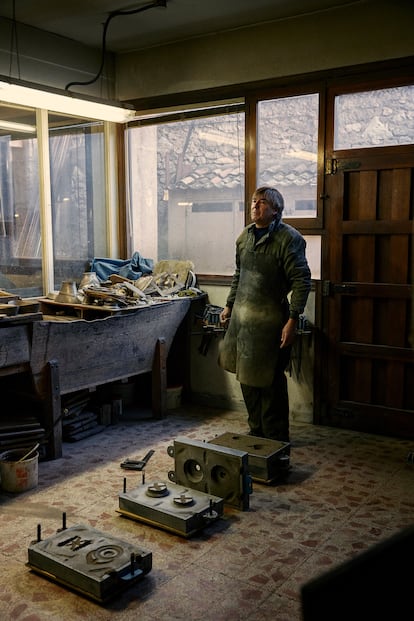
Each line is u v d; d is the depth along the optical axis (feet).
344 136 13.28
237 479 9.51
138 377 16.21
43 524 9.11
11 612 6.97
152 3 12.60
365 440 13.06
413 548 1.87
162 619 6.84
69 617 6.87
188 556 8.18
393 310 12.90
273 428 12.35
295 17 13.41
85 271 16.20
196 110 15.26
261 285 11.98
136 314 13.42
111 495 10.18
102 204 16.57
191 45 14.94
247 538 8.68
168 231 16.53
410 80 12.25
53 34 14.46
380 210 12.85
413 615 1.80
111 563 7.41
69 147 15.42
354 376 13.65
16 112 13.97
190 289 15.30
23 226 14.44
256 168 14.52
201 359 15.85
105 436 13.39
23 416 11.94
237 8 12.94
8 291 14.19
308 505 9.78
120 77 16.24
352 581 1.78
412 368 12.86
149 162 16.48
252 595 7.29
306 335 13.96
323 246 13.61
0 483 10.39
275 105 14.12
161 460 11.85
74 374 12.21
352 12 12.70
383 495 10.19
